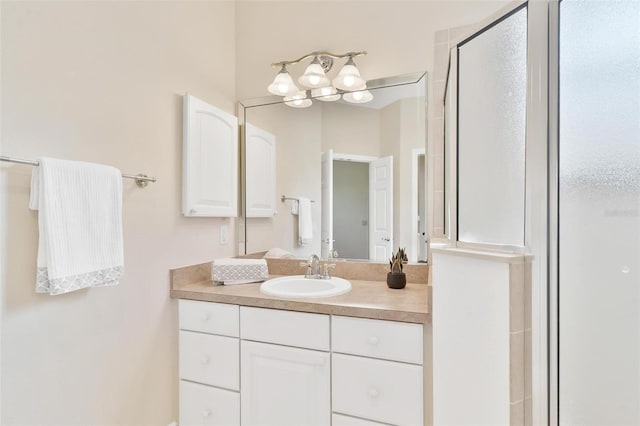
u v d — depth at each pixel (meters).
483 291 1.03
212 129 1.89
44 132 1.13
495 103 1.09
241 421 1.54
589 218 0.85
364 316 1.34
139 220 1.48
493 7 1.69
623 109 0.78
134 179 1.45
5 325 1.02
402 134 1.87
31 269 1.09
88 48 1.27
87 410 1.26
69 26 1.20
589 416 0.85
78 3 1.24
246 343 1.53
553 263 0.94
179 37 1.73
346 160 2.02
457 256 1.13
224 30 2.12
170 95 1.67
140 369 1.49
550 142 0.94
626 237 0.77
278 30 2.14
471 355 1.08
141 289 1.49
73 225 1.10
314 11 2.06
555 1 0.93
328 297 1.51
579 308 0.88
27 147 1.08
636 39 0.75
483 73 1.13
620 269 0.78
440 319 1.20
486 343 1.03
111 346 1.36
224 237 2.08
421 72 1.81
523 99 0.99
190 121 1.73
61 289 1.05
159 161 1.59
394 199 1.90
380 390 1.33
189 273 1.77
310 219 2.11
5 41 1.03
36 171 1.05
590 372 0.85
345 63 1.99
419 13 1.83
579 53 0.88
